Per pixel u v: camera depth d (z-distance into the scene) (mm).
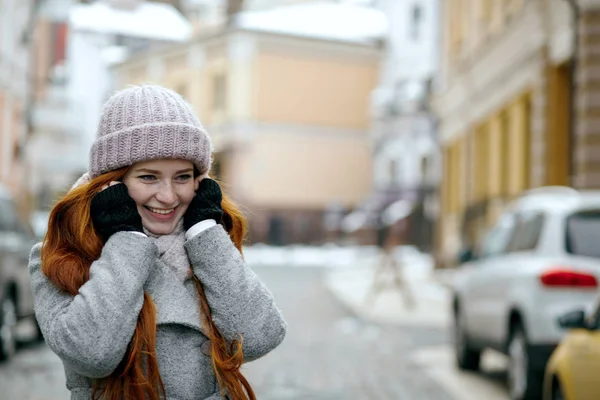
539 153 18203
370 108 50125
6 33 25781
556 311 8094
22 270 11711
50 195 40094
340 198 50531
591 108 15648
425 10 48656
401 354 12367
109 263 2604
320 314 17703
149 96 2770
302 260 39375
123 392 2607
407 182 46469
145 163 2729
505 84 21781
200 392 2701
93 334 2518
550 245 8445
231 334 2701
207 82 50188
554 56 17641
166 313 2662
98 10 46094
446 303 20203
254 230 47938
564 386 6250
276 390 9383
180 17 51375
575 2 15680
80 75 43219
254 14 49438
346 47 50500
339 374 10523
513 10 20828
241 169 48500
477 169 25781
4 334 11055
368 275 29391
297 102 49656
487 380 10320
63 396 8852
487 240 10641
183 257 2760
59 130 40531
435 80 32312
